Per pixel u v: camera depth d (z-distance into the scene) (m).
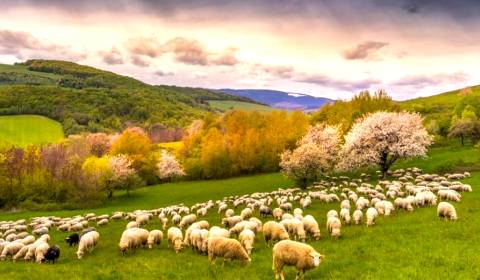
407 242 20.92
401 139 63.16
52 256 24.39
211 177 103.69
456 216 26.19
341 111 102.94
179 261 21.70
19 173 92.06
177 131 184.75
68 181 86.19
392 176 64.44
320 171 65.50
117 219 47.88
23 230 41.03
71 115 183.25
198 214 44.78
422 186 43.47
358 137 66.38
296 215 28.89
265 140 101.25
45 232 37.59
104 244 30.00
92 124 179.88
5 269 22.64
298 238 24.52
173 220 38.59
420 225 25.08
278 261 16.22
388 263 17.05
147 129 191.88
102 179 82.25
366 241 22.22
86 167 86.25
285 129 104.75
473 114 112.31
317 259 15.52
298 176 66.06
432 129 115.75
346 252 20.08
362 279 15.17
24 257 25.70
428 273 15.11
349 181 65.56
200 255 23.03
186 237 26.28
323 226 29.55
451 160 70.06
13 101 185.88
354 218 29.27
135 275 19.62
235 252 18.84
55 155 116.75
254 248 22.91
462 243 19.50
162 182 108.25
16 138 145.88
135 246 26.17
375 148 63.88
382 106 93.50
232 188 80.88
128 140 104.81
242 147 101.25
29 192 84.50
